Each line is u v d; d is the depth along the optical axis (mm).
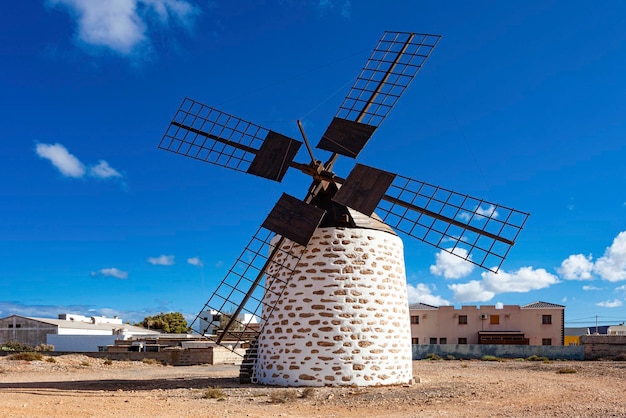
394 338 18672
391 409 13484
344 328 18062
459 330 64250
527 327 62688
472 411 12875
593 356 43406
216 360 36188
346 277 18453
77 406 13336
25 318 66375
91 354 36156
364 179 18828
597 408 12703
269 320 19297
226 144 21031
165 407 13586
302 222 18656
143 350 39344
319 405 14203
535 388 17156
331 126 19953
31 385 18266
